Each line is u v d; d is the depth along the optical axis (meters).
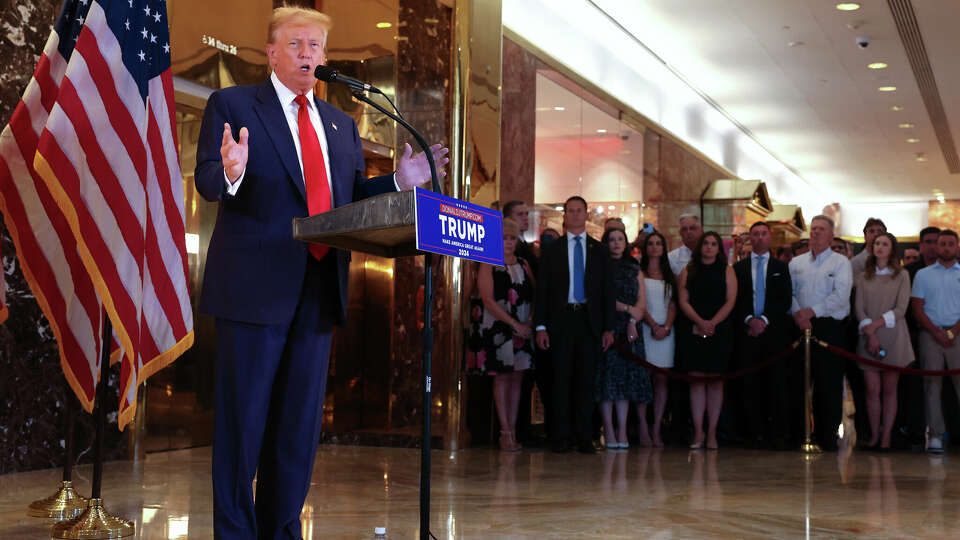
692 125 15.30
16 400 5.27
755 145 18.69
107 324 3.74
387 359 7.48
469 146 7.33
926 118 15.96
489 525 4.04
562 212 8.81
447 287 7.32
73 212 3.49
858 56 12.49
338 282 2.93
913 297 8.03
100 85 3.54
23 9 5.29
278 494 2.91
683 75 13.68
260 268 2.81
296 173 2.88
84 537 3.53
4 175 4.04
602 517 4.29
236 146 2.62
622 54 12.45
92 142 3.52
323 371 2.96
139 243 3.59
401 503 4.58
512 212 7.91
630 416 8.50
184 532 3.69
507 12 9.50
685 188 14.70
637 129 12.95
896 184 22.77
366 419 7.50
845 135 17.53
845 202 25.83
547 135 10.39
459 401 7.28
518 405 7.53
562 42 10.78
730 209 15.22
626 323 7.68
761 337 8.05
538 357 8.01
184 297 3.78
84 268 4.11
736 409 8.42
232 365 2.79
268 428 2.94
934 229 8.12
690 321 7.84
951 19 10.91
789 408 8.21
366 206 2.54
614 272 7.49
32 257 4.08
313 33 2.95
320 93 7.20
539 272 7.40
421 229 2.45
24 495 4.51
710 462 6.74
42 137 3.45
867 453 7.62
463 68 7.30
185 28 6.11
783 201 21.27
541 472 5.98
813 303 7.95
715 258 7.92
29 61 5.34
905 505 4.80
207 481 5.10
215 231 2.90
